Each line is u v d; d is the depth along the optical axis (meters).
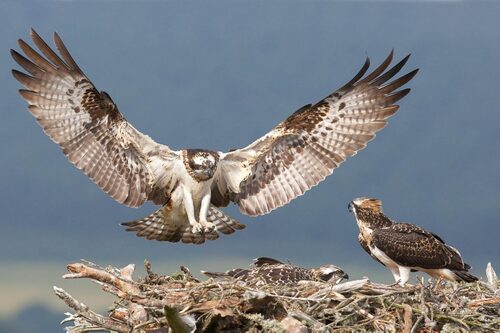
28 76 14.21
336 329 11.86
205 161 14.90
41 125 14.40
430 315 12.16
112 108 14.52
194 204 15.38
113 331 12.51
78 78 14.23
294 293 12.48
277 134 15.45
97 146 14.73
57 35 14.09
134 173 15.05
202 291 12.19
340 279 13.70
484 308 12.83
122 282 12.70
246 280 13.47
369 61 15.17
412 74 15.49
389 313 12.10
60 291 12.38
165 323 12.02
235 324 11.93
